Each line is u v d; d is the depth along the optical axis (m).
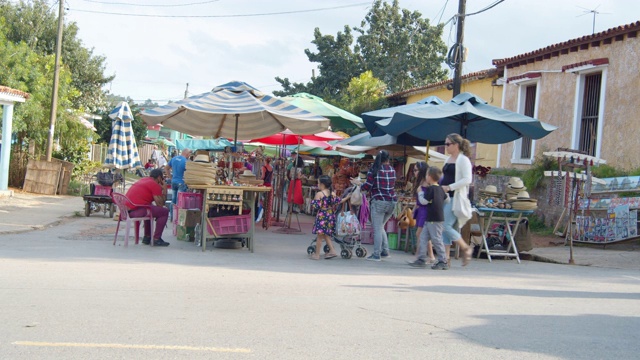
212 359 4.63
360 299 7.11
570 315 6.58
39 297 6.66
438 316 6.30
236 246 12.45
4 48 25.12
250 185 12.17
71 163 25.73
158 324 5.61
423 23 39.84
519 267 11.00
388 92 38.19
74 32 40.56
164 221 12.08
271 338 5.25
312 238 14.99
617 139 15.74
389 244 13.38
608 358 4.96
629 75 15.52
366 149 18.33
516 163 20.25
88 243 12.08
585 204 14.67
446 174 10.48
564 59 18.11
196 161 11.84
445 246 10.42
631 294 8.20
